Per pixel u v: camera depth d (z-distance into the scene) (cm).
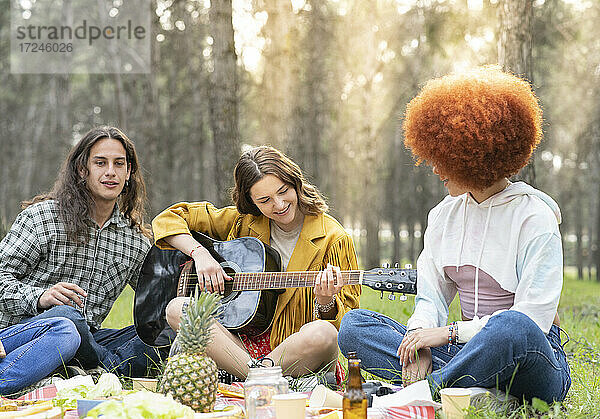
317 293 457
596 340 733
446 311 427
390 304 1113
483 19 1786
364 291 1644
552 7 2123
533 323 363
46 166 3628
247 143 2945
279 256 496
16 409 339
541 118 402
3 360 432
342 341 432
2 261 505
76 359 486
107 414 283
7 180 3622
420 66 2456
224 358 442
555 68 2647
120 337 534
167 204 3077
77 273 522
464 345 396
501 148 381
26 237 508
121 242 540
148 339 513
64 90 3027
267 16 1733
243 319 479
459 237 413
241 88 2306
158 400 297
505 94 387
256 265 491
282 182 475
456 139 380
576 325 880
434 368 410
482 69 408
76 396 364
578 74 2584
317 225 494
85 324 478
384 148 3412
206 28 2508
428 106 394
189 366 333
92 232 526
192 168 3400
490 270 397
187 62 2706
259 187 473
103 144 516
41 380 445
